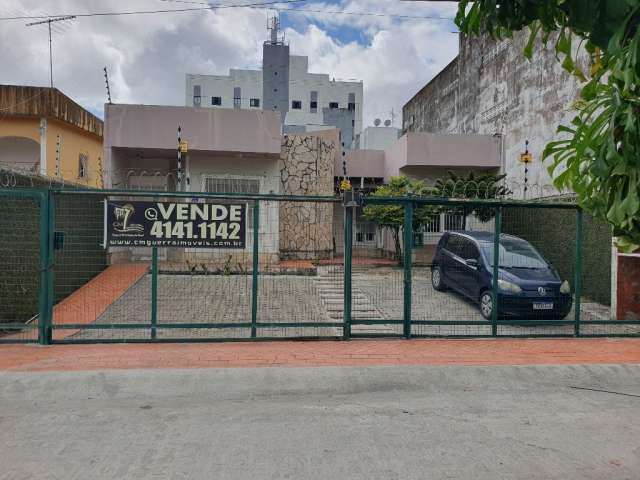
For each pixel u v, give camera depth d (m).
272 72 48.97
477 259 8.99
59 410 5.08
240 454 4.07
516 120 16.80
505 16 2.21
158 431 4.53
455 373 6.36
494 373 6.41
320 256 12.39
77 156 16.33
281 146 15.12
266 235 11.50
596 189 2.46
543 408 5.33
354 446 4.26
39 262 7.48
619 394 5.86
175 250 8.90
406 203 7.73
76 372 6.01
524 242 9.33
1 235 7.64
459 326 8.52
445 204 7.82
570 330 8.59
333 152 16.16
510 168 16.94
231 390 5.74
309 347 7.33
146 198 8.48
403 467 3.89
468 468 3.90
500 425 4.80
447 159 16.80
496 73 18.56
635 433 4.66
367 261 8.85
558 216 9.33
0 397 5.42
